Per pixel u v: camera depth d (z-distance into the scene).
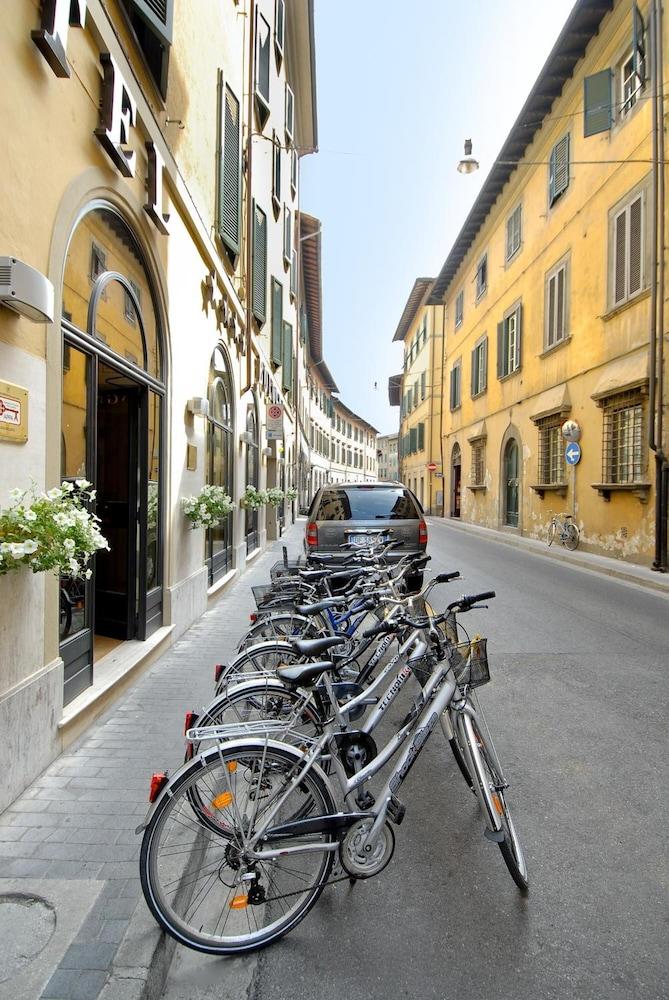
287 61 17.75
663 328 10.70
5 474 2.95
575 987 2.11
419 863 2.81
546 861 2.81
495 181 19.88
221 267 8.62
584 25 13.15
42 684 3.37
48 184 3.41
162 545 6.04
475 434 23.78
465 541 17.78
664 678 5.34
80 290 4.06
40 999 1.94
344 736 2.62
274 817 2.34
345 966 2.21
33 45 3.21
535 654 6.03
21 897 2.40
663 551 10.67
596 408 13.32
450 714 2.80
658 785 3.50
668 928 2.39
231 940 2.26
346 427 65.50
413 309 39.12
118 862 2.62
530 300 17.70
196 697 4.66
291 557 14.02
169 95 5.93
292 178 20.44
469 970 2.19
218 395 8.89
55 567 3.09
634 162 11.79
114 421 5.49
